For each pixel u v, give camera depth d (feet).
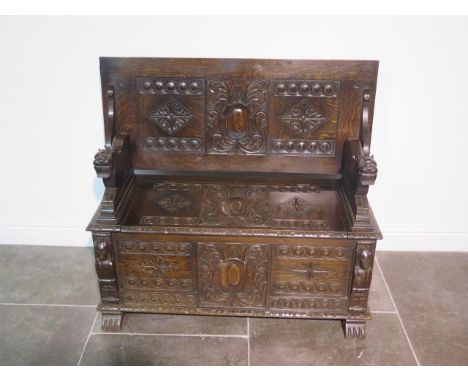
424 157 7.91
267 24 6.97
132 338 6.94
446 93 7.37
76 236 8.82
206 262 6.54
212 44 7.13
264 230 6.25
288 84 6.90
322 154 7.27
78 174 8.27
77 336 6.97
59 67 7.38
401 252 8.79
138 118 7.16
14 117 7.77
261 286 6.67
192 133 7.24
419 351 6.73
